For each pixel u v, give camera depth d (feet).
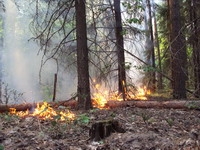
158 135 24.97
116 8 56.03
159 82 76.18
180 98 50.67
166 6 68.64
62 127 28.19
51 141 24.73
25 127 29.58
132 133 25.20
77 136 26.17
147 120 31.01
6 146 23.75
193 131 25.20
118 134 24.68
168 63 63.67
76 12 42.32
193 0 50.31
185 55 50.65
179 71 50.42
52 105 43.55
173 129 27.58
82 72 41.81
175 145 22.44
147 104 43.21
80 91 41.78
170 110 39.96
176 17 50.44
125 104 44.19
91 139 24.72
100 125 24.77
